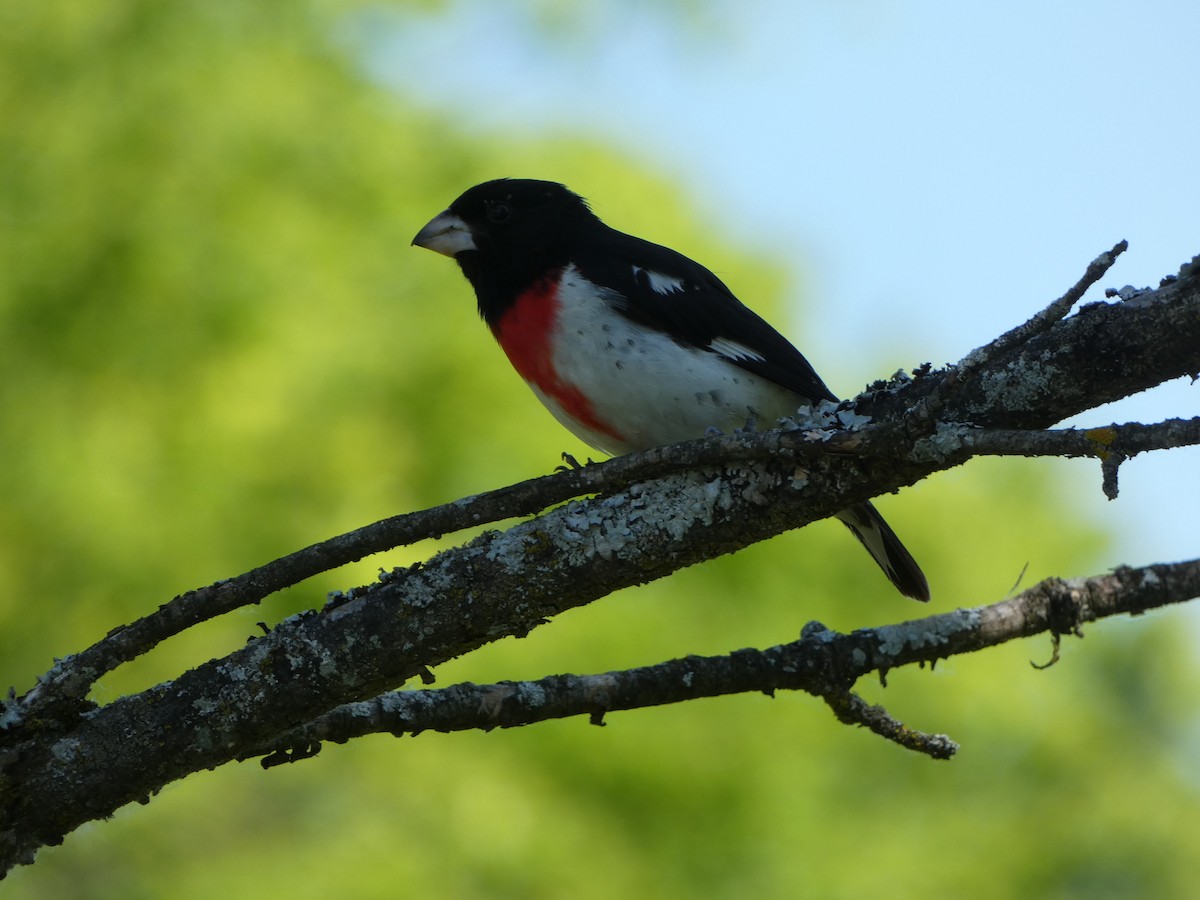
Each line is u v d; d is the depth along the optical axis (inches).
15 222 501.7
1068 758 507.2
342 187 529.7
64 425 477.1
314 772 460.8
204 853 477.1
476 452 488.1
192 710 186.2
